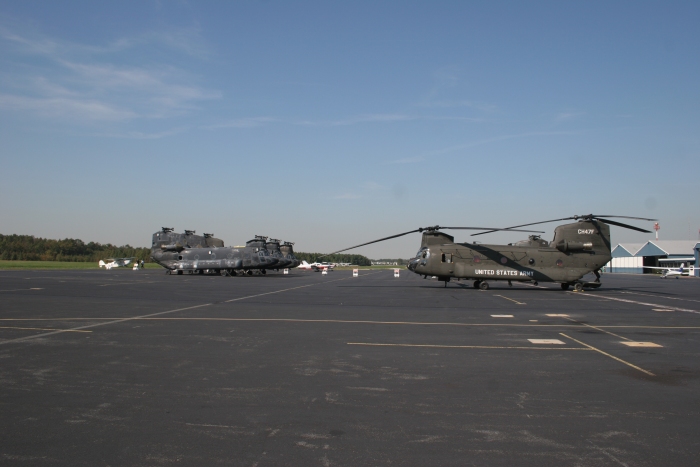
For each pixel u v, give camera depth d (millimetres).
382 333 14266
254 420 6703
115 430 6309
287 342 12719
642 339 13469
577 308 21812
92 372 9383
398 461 5410
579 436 6191
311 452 5633
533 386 8539
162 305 21953
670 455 5621
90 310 19750
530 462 5406
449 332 14523
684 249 87000
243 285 38812
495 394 8031
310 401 7574
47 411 7055
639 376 9297
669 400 7758
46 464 5297
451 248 34250
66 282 40625
